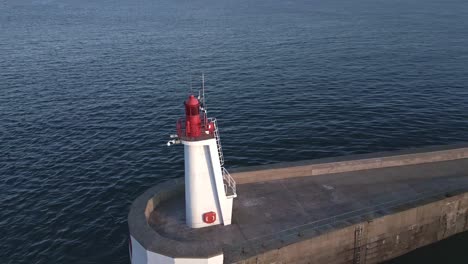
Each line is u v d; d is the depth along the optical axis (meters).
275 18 112.81
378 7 136.12
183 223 19.25
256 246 17.64
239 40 80.44
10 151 34.09
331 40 78.50
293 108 42.69
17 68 59.56
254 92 48.12
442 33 82.88
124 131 38.16
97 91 49.69
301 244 18.05
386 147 33.47
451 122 38.00
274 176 22.95
